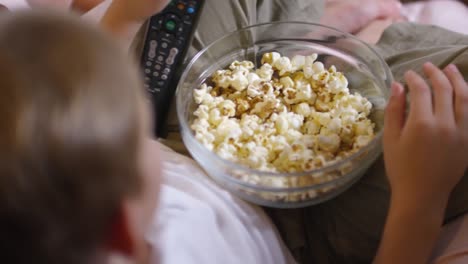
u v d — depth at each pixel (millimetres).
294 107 671
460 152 550
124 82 329
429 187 548
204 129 638
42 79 296
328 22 978
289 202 623
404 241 555
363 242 646
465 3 1103
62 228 315
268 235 628
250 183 595
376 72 683
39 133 294
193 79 701
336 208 656
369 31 987
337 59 729
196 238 571
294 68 700
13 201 299
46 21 315
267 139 623
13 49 301
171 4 739
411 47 776
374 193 634
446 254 595
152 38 723
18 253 316
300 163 593
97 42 324
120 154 326
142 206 382
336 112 647
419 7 1090
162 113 709
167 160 656
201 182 634
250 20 802
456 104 569
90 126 306
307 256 668
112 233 354
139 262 401
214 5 792
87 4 854
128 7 703
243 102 664
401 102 578
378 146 601
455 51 672
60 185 305
